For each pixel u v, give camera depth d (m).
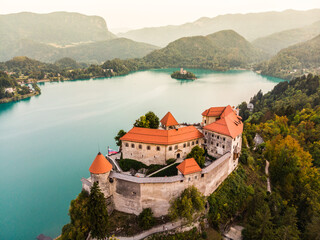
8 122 192.38
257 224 64.12
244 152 95.00
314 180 87.12
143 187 63.75
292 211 67.62
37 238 81.00
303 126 122.56
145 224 62.72
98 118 198.50
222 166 75.31
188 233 63.94
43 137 160.75
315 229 61.34
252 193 78.38
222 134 79.56
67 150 141.38
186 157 77.31
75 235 64.31
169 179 63.28
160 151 76.25
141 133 78.31
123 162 80.12
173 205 65.19
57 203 96.81
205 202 68.50
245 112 188.75
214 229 67.69
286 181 87.50
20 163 126.69
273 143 100.94
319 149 103.19
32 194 101.94
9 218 89.38
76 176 115.19
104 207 58.41
